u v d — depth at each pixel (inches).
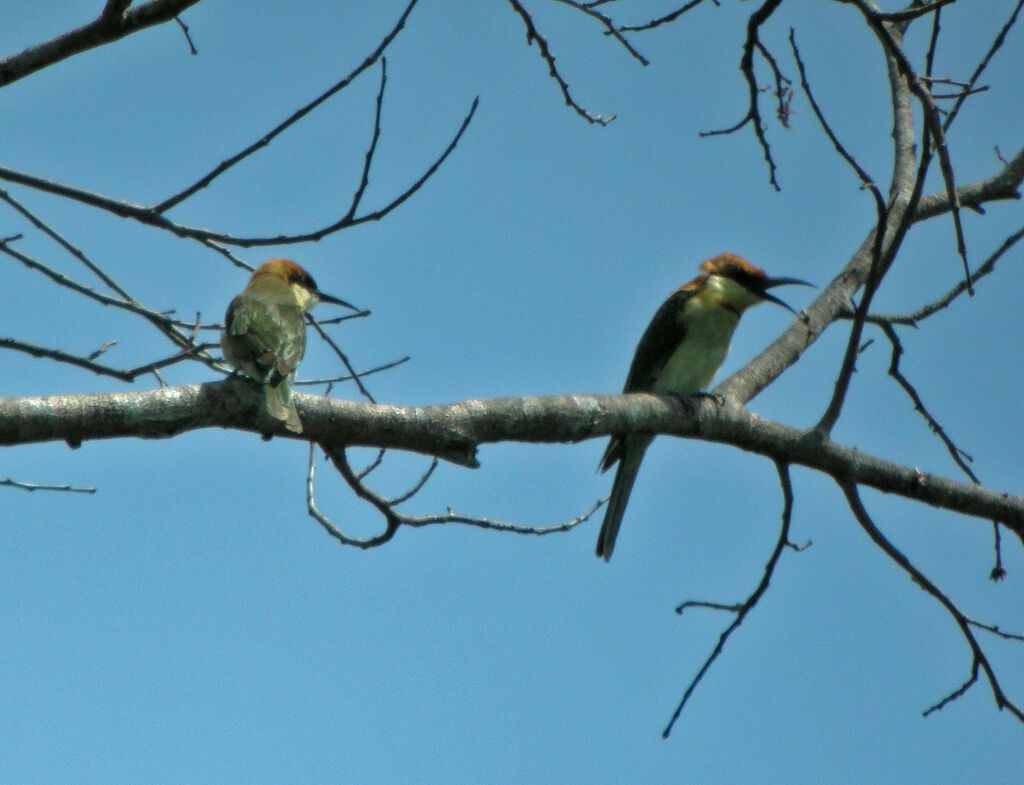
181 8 321.4
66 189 308.2
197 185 310.7
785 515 427.8
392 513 369.7
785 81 416.5
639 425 410.3
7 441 295.1
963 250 353.1
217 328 371.9
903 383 459.2
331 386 424.8
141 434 315.3
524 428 381.4
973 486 447.8
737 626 413.7
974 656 417.7
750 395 466.3
